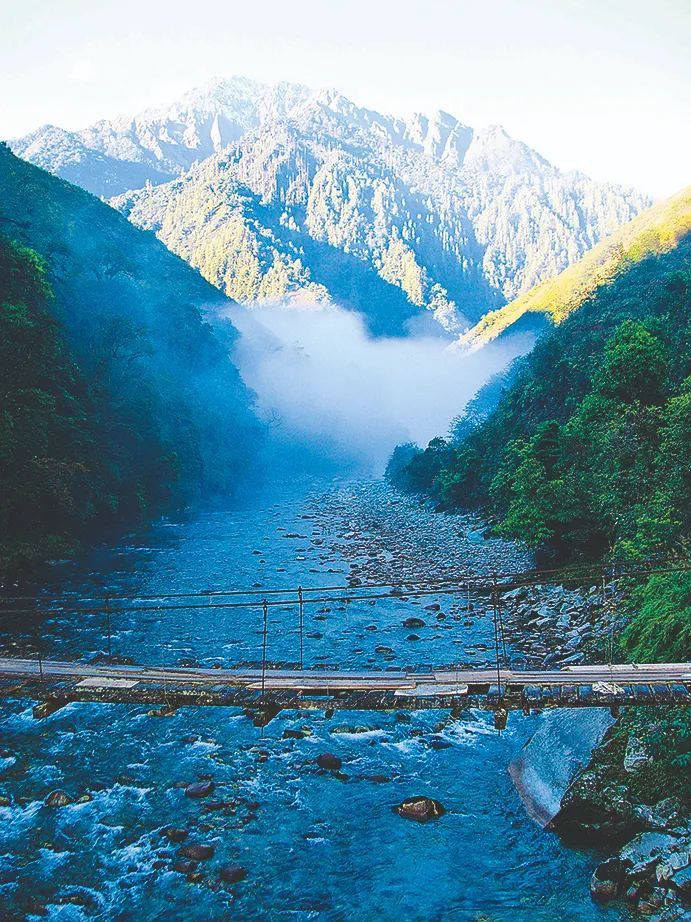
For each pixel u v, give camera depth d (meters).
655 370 44.12
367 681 17.67
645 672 18.12
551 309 160.75
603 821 16.39
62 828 17.61
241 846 16.91
